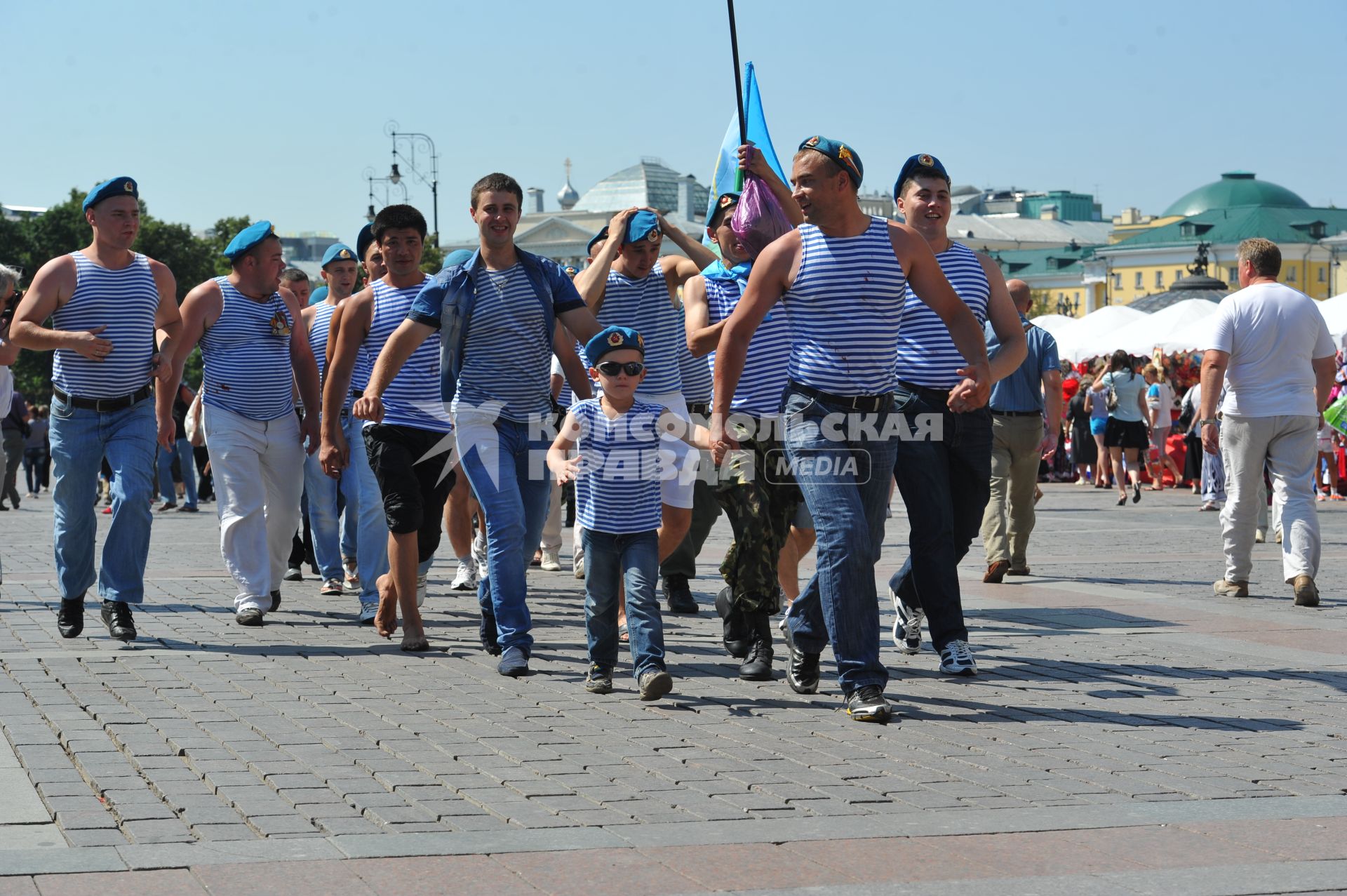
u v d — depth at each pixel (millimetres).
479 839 6492
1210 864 6215
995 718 9234
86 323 11797
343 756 8047
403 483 11938
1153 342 43281
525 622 10891
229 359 13422
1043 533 23453
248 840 6453
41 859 6133
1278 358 14758
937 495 10617
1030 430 16391
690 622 13602
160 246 118625
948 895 5828
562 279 11133
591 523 10086
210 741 8375
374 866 6113
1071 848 6445
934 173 10539
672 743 8477
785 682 10531
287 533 14055
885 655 11695
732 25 12266
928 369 10492
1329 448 32656
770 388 10906
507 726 8938
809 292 9047
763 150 13453
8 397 15375
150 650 11727
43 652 11508
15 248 119250
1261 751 8320
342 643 12289
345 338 12773
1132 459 31750
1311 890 5895
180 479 34406
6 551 21188
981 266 10656
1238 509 15055
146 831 6562
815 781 7598
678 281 12578
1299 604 14438
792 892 5855
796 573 12703
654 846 6438
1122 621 13461
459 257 12953
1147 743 8531
